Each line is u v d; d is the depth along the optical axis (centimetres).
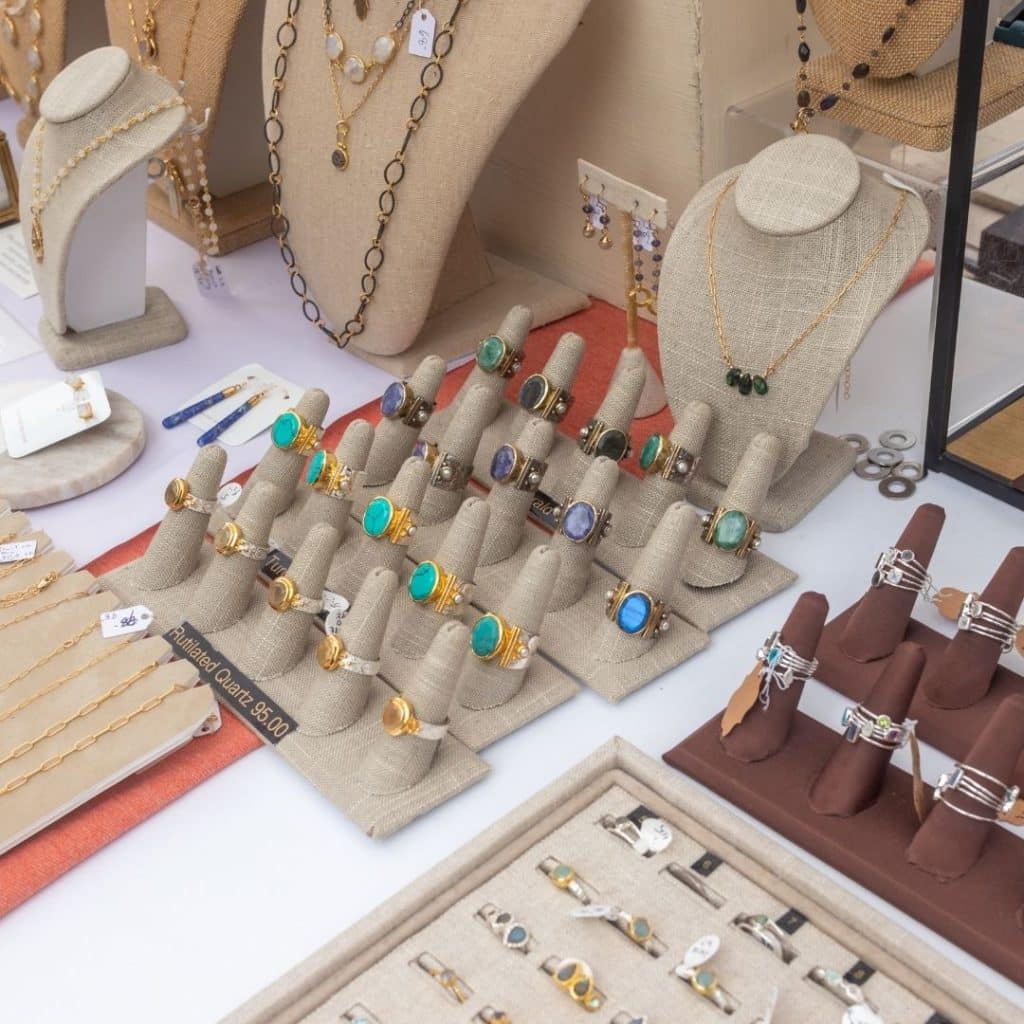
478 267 191
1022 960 99
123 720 126
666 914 104
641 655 130
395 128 166
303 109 176
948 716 119
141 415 173
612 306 192
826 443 154
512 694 126
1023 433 143
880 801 111
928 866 105
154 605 142
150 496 163
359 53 168
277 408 175
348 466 144
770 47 165
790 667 114
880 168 156
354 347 185
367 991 101
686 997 98
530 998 99
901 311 178
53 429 166
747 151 169
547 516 147
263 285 207
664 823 111
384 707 126
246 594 138
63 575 146
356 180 171
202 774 123
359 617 122
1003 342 140
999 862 105
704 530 136
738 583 137
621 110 172
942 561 140
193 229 215
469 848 109
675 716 125
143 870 116
